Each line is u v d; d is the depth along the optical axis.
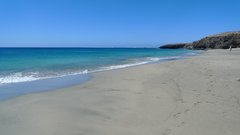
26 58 35.94
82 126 5.74
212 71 15.22
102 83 12.07
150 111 6.96
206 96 8.51
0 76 14.33
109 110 7.11
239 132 5.32
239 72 14.38
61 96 8.98
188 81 11.74
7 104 7.70
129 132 5.36
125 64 25.05
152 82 11.94
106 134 5.24
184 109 7.04
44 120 6.13
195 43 117.69
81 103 7.93
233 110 6.84
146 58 38.69
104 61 30.23
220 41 100.44
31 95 9.13
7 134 5.20
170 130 5.47
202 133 5.27
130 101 8.18
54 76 14.89
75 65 23.27
